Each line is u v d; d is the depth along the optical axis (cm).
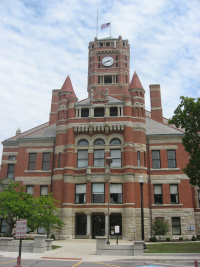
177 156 4203
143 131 4144
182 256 2177
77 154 4134
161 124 4634
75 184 3991
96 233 3788
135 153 4016
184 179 4078
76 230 3853
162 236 3759
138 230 3662
